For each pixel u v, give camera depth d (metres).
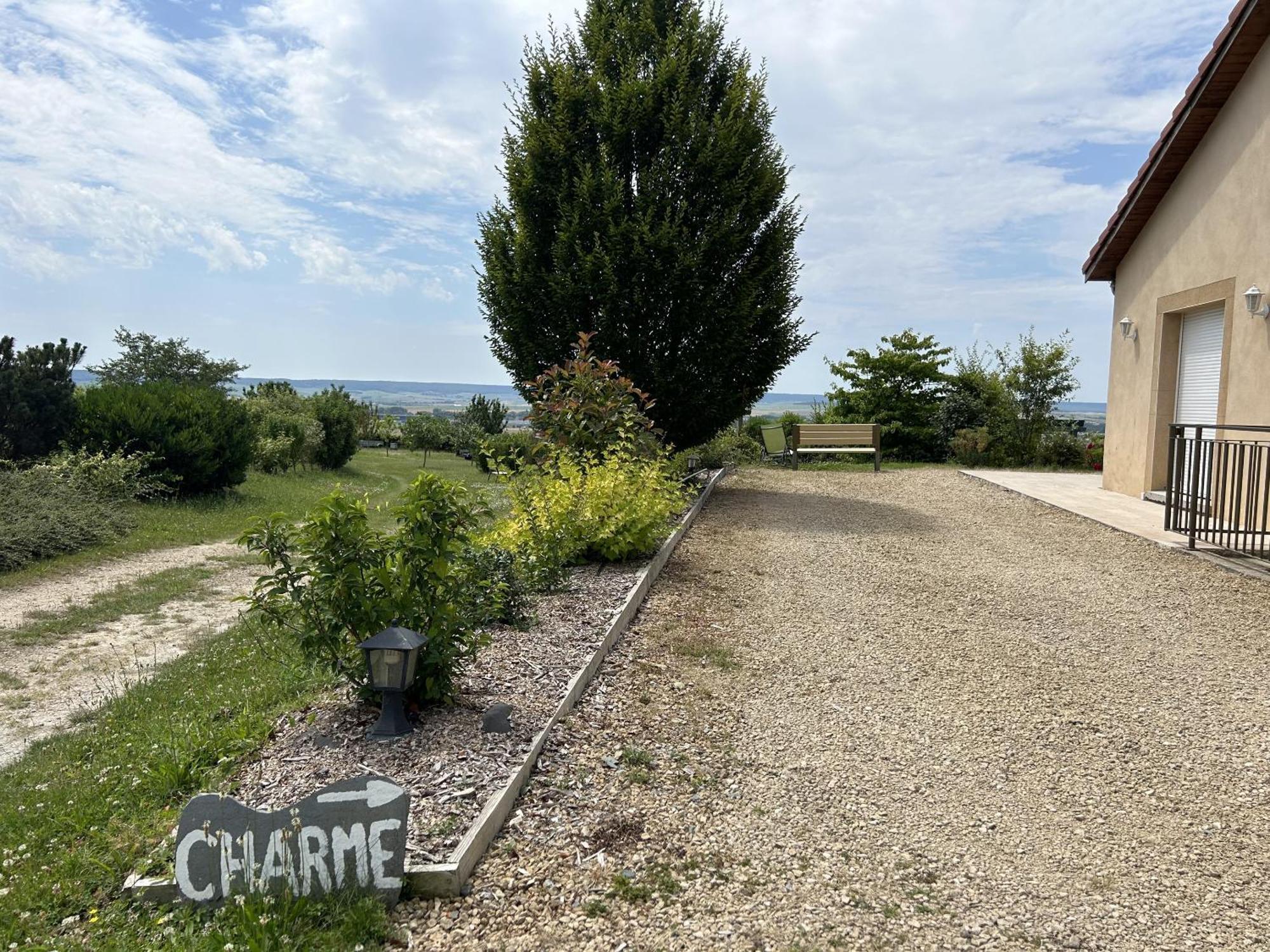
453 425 33.31
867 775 3.96
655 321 12.37
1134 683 5.15
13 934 2.78
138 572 9.38
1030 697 4.92
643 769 3.93
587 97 12.34
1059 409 20.05
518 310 12.51
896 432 21.77
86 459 13.09
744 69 13.13
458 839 3.16
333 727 4.05
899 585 7.47
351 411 25.84
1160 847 3.38
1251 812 3.65
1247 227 9.71
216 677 5.46
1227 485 9.98
